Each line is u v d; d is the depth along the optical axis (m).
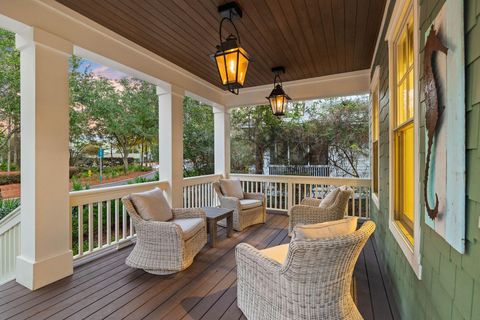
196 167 8.20
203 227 3.06
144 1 2.39
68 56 2.54
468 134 0.85
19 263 2.35
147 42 3.25
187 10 2.53
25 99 2.31
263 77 4.59
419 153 1.42
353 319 1.62
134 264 2.57
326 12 2.56
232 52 2.36
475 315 0.81
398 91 2.18
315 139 7.79
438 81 1.05
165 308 2.01
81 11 2.54
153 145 7.68
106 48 2.93
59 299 2.12
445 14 0.98
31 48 2.28
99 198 3.02
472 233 0.83
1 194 5.38
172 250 2.53
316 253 1.39
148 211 2.72
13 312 1.94
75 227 4.84
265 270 1.66
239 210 4.07
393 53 2.22
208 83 4.95
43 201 2.32
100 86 6.72
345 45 3.32
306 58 3.75
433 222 1.13
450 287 1.02
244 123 8.28
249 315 1.79
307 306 1.49
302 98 4.82
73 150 6.33
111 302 2.08
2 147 5.45
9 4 2.09
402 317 1.83
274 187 5.84
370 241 3.54
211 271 2.66
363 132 7.40
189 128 8.02
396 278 2.05
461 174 0.87
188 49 3.46
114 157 7.02
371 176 4.19
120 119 6.92
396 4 1.81
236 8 2.46
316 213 3.42
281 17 2.65
